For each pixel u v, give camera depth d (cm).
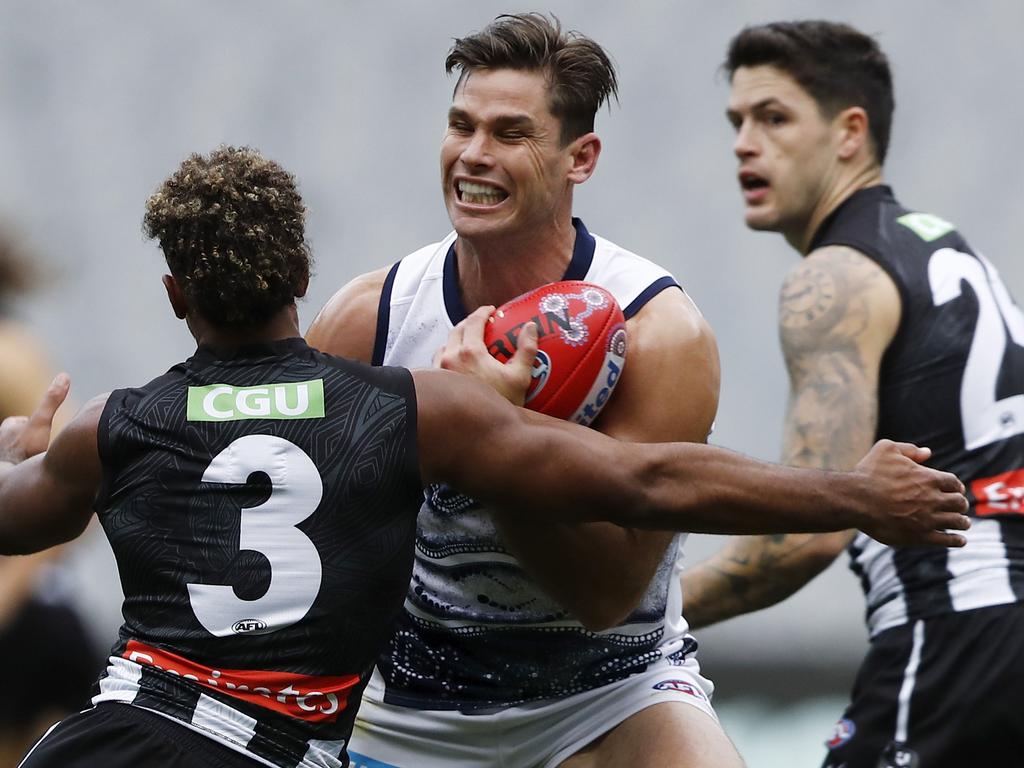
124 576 1092
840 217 1731
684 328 1284
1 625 1717
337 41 4362
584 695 1362
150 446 1093
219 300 1110
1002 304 1681
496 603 1340
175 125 4369
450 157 1279
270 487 1073
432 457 1101
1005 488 1614
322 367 1116
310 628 1061
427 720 1391
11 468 1177
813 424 1560
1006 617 1577
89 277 4234
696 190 4128
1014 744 1573
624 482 1103
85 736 1042
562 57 1276
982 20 4262
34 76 4403
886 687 1611
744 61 1803
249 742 1044
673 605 1439
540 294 1252
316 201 4256
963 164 4200
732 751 1290
